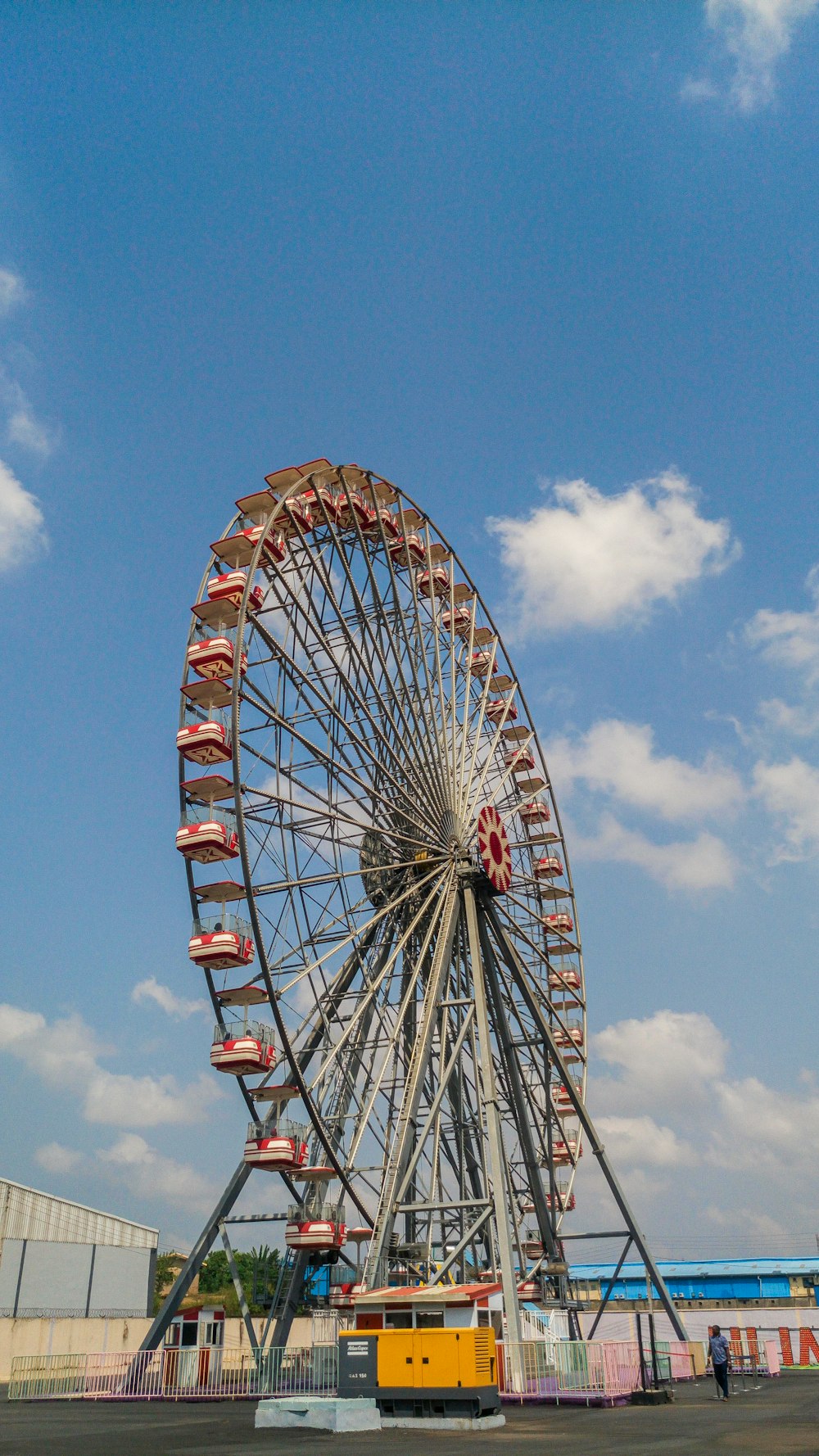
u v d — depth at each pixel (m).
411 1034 47.19
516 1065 48.09
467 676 55.16
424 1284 38.41
